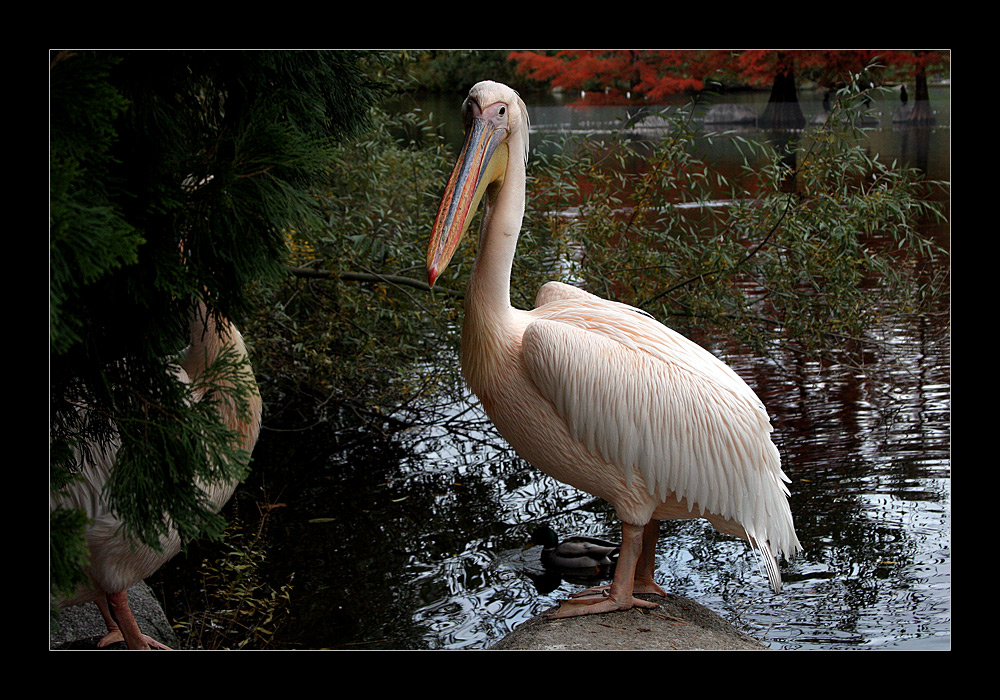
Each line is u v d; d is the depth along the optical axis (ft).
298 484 21.88
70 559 8.27
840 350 27.81
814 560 17.39
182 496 9.46
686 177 28.60
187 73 10.42
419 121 31.63
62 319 8.21
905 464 20.97
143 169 9.37
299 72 11.58
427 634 15.30
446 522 19.93
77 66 8.00
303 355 25.18
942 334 28.73
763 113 70.33
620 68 69.67
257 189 9.39
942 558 17.06
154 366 9.73
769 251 27.61
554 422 12.94
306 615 15.94
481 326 13.02
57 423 9.70
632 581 13.10
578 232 28.07
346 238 24.76
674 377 12.69
